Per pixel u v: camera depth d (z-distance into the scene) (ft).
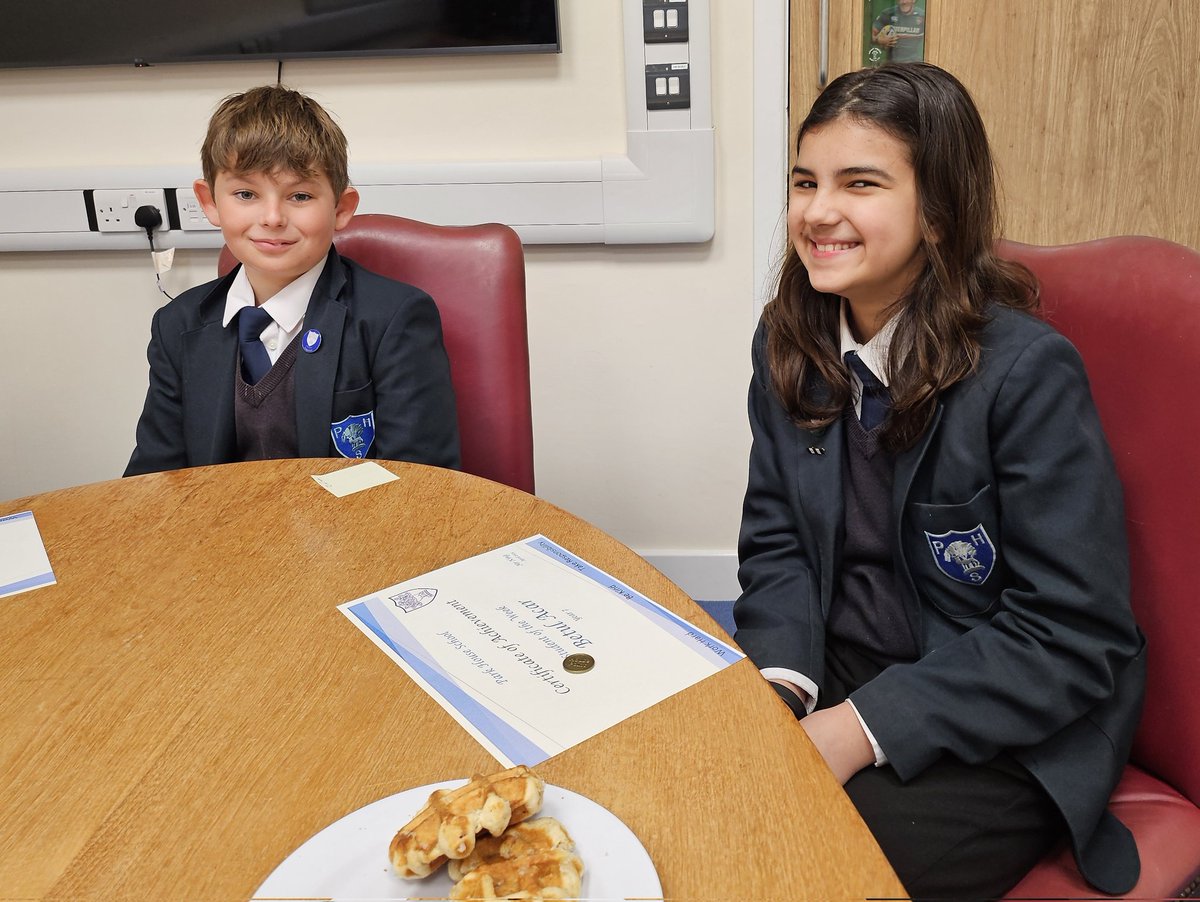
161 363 4.66
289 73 6.29
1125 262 2.92
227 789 1.83
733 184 6.25
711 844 1.62
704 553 7.09
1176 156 6.20
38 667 2.28
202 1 6.05
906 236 3.04
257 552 2.84
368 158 6.39
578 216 6.25
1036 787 2.72
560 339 6.68
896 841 2.58
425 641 2.32
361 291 4.43
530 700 2.07
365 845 1.61
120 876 1.63
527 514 3.05
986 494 2.94
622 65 6.07
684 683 2.11
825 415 3.35
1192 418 2.63
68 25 6.15
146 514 3.15
